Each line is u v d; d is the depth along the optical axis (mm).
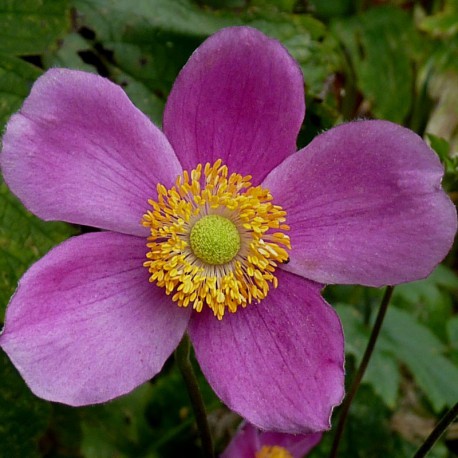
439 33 246
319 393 124
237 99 133
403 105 240
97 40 172
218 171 134
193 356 188
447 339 219
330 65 187
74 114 127
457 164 152
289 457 170
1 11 169
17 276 158
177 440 194
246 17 180
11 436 171
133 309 130
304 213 134
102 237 131
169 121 133
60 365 123
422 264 126
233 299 133
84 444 184
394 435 206
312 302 130
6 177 125
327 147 131
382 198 129
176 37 175
